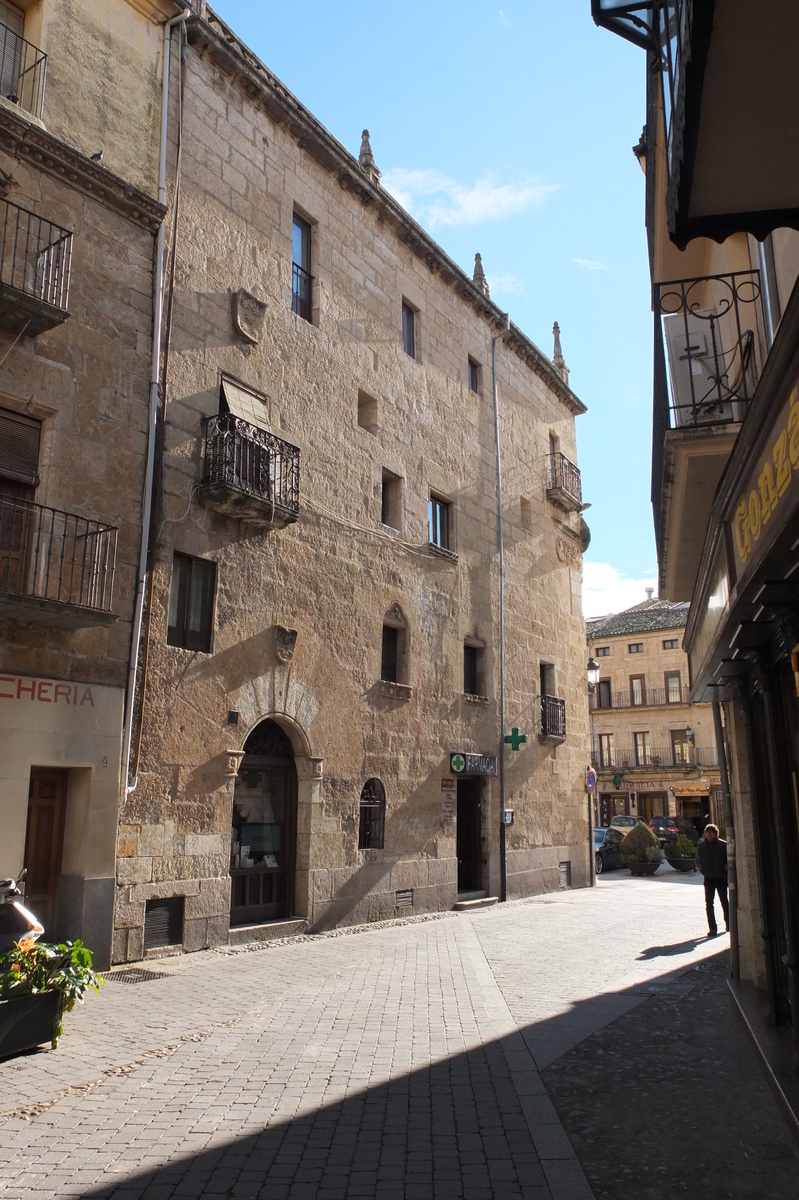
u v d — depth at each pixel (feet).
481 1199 14.19
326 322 50.75
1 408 32.14
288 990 30.40
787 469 14.29
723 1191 14.47
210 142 43.80
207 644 39.58
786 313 12.85
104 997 28.55
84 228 35.55
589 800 78.89
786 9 12.06
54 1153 15.94
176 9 41.55
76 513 33.42
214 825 38.24
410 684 54.29
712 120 14.24
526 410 76.18
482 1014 27.12
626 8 17.10
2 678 30.07
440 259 63.16
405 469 56.85
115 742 33.47
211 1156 15.89
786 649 19.40
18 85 35.06
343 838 46.73
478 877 61.52
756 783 25.27
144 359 37.29
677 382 24.03
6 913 23.11
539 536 75.25
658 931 46.70
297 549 45.55
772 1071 19.26
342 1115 18.10
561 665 76.54
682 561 32.68
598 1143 16.72
